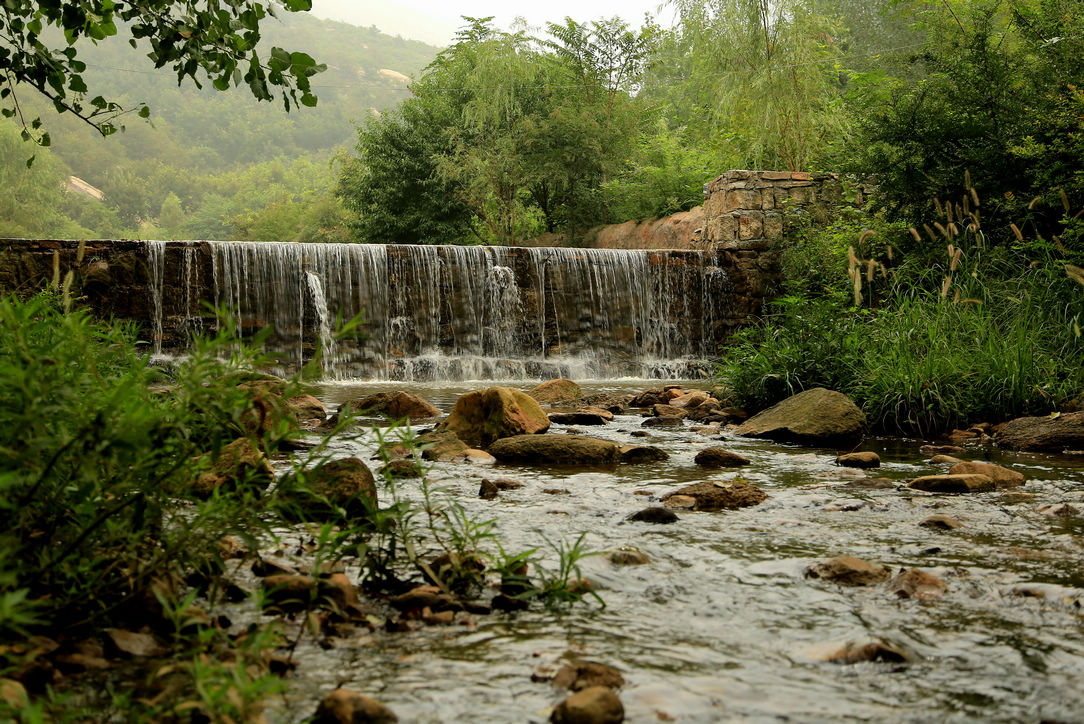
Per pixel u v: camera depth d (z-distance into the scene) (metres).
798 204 16.56
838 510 3.98
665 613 2.47
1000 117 11.93
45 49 4.64
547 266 16.27
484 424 6.29
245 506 2.31
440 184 29.72
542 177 24.70
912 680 1.98
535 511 3.88
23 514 1.97
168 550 2.21
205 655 1.96
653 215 23.16
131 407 1.95
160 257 13.98
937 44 17.33
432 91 31.44
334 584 2.40
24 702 1.44
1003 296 8.75
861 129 13.62
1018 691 1.91
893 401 7.16
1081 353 7.85
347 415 2.45
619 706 1.75
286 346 14.78
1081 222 8.96
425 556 2.93
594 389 12.54
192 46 4.19
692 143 26.64
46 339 2.32
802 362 8.00
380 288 15.43
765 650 2.17
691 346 16.64
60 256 13.30
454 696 1.85
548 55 27.14
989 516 3.84
